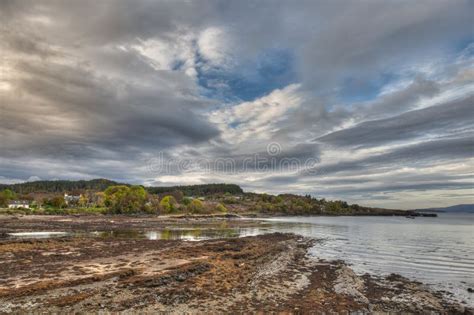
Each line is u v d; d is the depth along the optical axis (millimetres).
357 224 103438
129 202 130500
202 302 17250
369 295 20297
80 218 96938
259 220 130500
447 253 37875
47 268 24141
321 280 23453
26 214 105875
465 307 18500
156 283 19984
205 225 88688
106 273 22609
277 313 16094
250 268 26328
